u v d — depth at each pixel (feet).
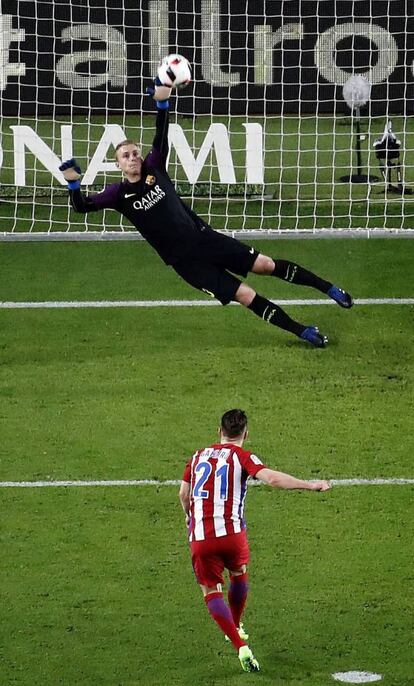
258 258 124.77
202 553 83.10
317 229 175.63
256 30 214.07
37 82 208.54
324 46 216.33
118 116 220.23
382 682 81.10
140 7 213.05
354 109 211.00
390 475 109.40
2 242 172.65
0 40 213.25
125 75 215.92
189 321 144.56
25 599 91.50
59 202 191.62
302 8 214.07
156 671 82.64
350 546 98.37
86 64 216.54
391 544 98.58
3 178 198.59
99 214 187.83
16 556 97.40
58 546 98.84
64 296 152.46
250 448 114.21
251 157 184.14
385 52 216.33
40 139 184.65
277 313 127.95
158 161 121.29
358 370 131.03
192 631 87.66
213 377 129.59
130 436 117.19
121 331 141.79
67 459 113.09
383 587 92.68
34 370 132.16
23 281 157.69
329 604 90.63
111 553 97.91
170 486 108.17
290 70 216.95
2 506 104.99
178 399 124.88
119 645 85.81
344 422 119.55
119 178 195.11
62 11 214.07
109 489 107.65
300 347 137.08
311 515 103.24
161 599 91.71
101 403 124.36
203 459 85.05
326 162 205.46
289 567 95.55
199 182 189.47
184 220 122.42
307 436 116.67
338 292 126.93
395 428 118.21
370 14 214.69
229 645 86.07
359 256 165.27
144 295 152.66
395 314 145.38
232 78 215.51
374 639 86.22
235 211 185.78
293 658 84.17
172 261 124.26
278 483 81.56
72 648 85.40
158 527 101.71
